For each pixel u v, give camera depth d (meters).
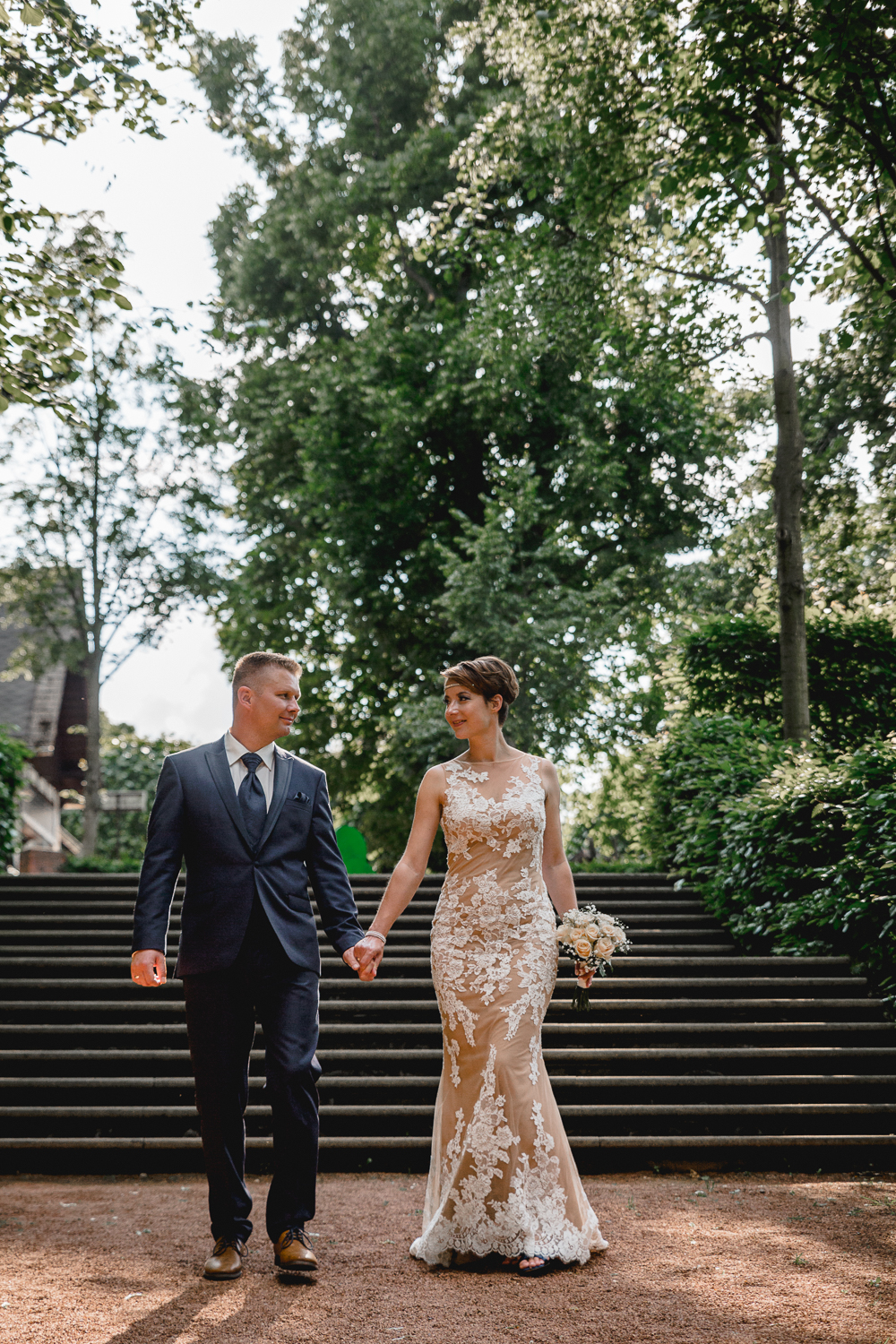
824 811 7.78
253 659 3.94
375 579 20.31
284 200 22.33
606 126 11.14
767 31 7.66
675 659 13.10
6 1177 5.51
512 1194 3.63
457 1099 3.81
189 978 3.67
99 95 6.44
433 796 4.10
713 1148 5.53
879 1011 6.81
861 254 8.42
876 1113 5.80
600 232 12.09
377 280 19.83
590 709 18.02
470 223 13.27
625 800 19.34
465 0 20.72
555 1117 3.80
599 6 10.83
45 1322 3.02
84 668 24.80
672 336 11.75
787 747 9.73
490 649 17.25
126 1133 5.84
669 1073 6.27
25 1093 6.09
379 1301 3.23
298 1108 3.56
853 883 7.34
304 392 20.86
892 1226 4.13
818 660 12.62
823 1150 5.56
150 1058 6.36
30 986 7.23
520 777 4.11
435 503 20.38
